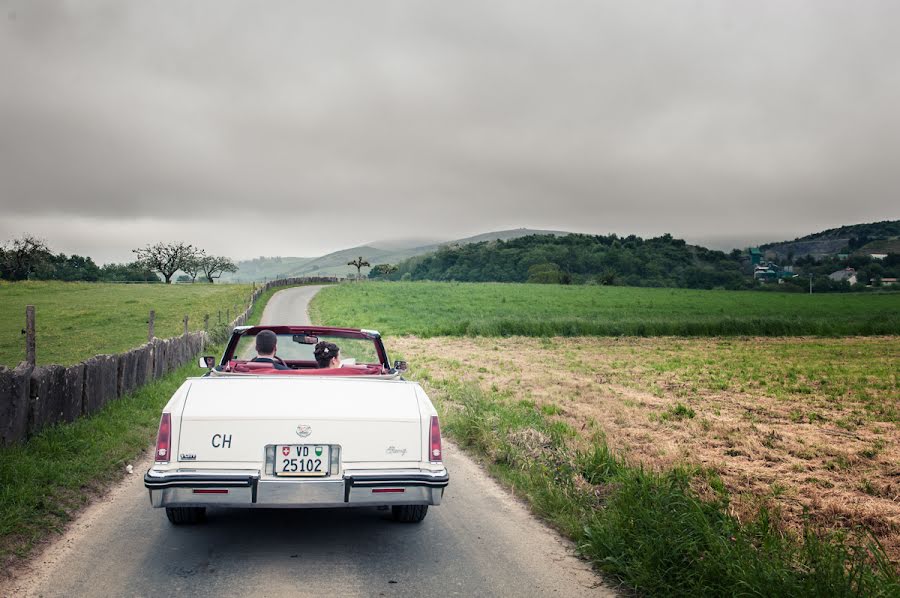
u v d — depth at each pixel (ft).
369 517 19.72
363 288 297.12
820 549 14.79
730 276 563.89
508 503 21.36
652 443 31.12
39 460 22.33
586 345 98.02
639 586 14.16
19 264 370.32
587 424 35.47
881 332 133.69
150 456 27.09
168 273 450.30
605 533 16.38
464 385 46.21
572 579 14.93
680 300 256.93
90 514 19.04
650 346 97.91
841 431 36.91
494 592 14.05
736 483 24.41
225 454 15.39
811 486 24.27
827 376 64.34
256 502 15.21
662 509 16.99
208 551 16.20
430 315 157.58
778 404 46.50
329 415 15.84
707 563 13.99
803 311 212.64
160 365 46.16
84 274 517.14
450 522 19.24
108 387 33.78
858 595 12.42
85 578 14.21
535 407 40.63
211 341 76.18
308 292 259.19
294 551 16.40
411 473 15.85
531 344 97.40
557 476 22.74
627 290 325.21
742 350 93.45
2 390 22.53
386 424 16.08
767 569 13.38
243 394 16.53
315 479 15.46
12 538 16.31
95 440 26.63
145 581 14.14
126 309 154.20
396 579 14.67
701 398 48.14
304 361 25.13
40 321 124.98
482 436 29.71
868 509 21.52
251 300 153.89
